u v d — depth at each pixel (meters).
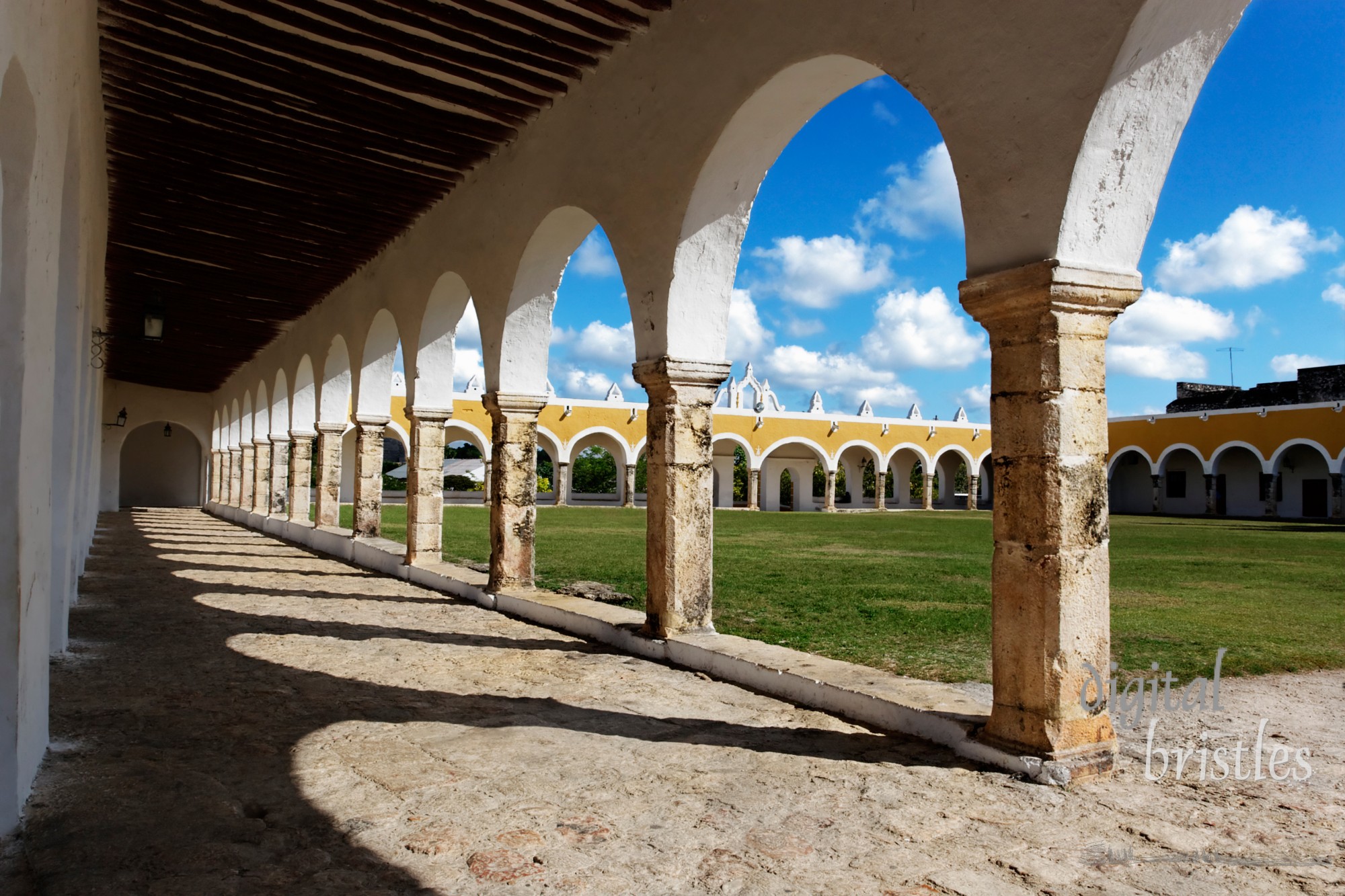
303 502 14.52
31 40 2.47
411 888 2.39
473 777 3.29
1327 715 4.21
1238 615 7.47
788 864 2.55
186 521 18.45
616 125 5.84
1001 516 3.43
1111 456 37.03
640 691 4.64
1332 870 2.50
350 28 5.57
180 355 17.14
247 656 5.36
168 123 7.02
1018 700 3.36
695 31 5.13
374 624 6.54
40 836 2.67
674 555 5.46
